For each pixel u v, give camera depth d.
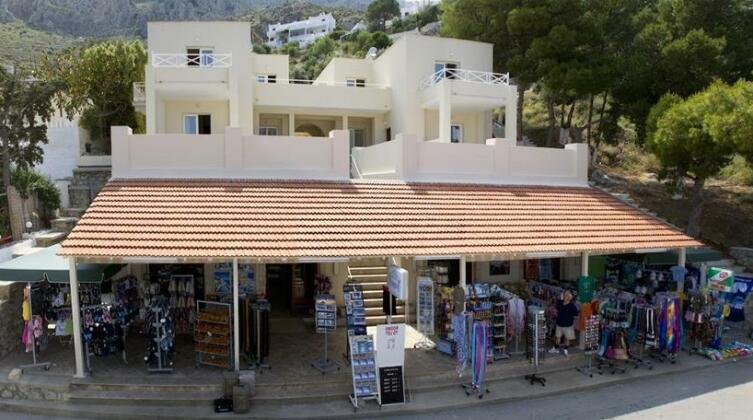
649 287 15.30
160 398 9.98
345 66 27.50
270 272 16.12
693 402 10.64
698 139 17.30
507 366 11.77
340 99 24.41
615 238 13.77
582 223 14.38
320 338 13.34
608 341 12.17
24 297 11.55
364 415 9.77
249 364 11.27
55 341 12.88
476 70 24.50
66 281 10.91
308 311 15.31
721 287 13.80
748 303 15.62
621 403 10.59
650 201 22.30
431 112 24.00
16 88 23.16
